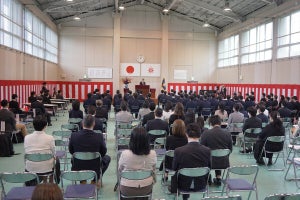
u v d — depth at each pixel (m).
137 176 3.73
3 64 13.13
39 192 1.73
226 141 5.30
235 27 23.03
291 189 5.60
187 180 4.04
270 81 18.06
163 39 25.86
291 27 15.91
